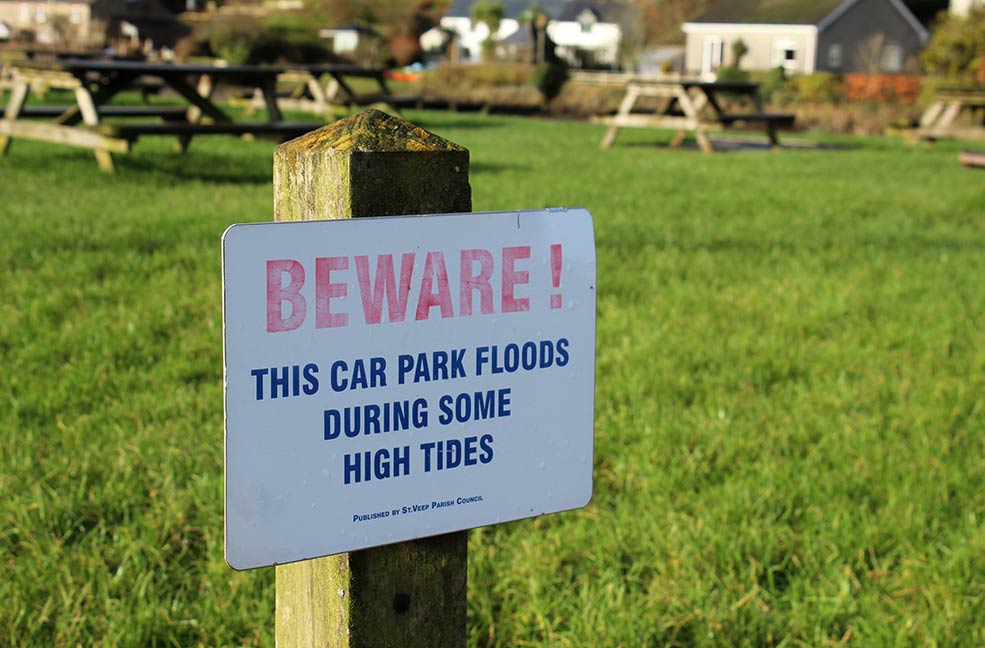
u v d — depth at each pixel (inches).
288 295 58.0
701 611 121.5
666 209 411.5
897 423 182.1
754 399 194.4
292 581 70.7
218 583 124.0
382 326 60.9
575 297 66.6
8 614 114.5
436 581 67.9
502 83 1385.3
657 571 132.7
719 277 294.2
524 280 64.8
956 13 1449.3
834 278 294.4
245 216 343.6
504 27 2984.7
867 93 1326.3
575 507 68.9
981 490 156.6
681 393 196.2
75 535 135.0
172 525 136.6
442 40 2955.2
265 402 58.4
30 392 177.3
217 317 229.0
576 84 1242.6
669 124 705.0
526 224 64.4
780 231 369.4
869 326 245.4
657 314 249.3
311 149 63.4
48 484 146.2
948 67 1409.9
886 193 485.4
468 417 64.5
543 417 66.9
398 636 67.6
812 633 121.4
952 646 117.6
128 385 183.6
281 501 59.8
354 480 61.6
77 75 444.8
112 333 211.6
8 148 484.4
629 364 209.3
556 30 2842.0
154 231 313.1
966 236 375.2
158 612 116.4
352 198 61.5
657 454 165.5
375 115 63.1
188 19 2994.6
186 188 406.3
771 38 1961.1
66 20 2299.5
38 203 354.3
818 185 510.0
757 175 553.0
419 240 61.2
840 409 190.9
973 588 129.1
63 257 273.3
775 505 149.2
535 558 132.6
